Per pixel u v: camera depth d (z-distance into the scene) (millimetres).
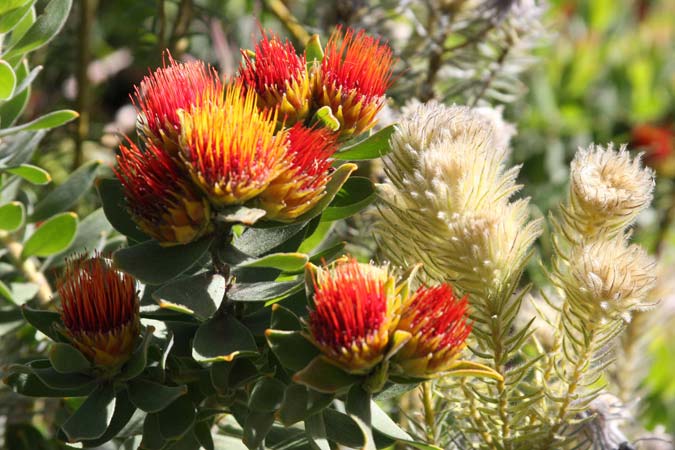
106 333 616
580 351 657
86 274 627
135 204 600
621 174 649
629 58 1596
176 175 593
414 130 645
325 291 591
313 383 588
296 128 606
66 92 1049
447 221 624
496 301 637
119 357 619
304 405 602
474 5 901
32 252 777
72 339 620
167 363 648
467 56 910
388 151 658
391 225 656
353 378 594
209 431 650
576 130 1396
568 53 1509
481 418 682
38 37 708
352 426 638
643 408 866
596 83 1540
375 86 643
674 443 831
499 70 908
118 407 638
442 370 599
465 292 638
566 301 663
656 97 1581
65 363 613
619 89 1557
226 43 1029
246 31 1096
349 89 636
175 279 628
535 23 902
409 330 593
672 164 1244
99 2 1087
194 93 605
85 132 953
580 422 671
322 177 608
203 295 607
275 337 599
